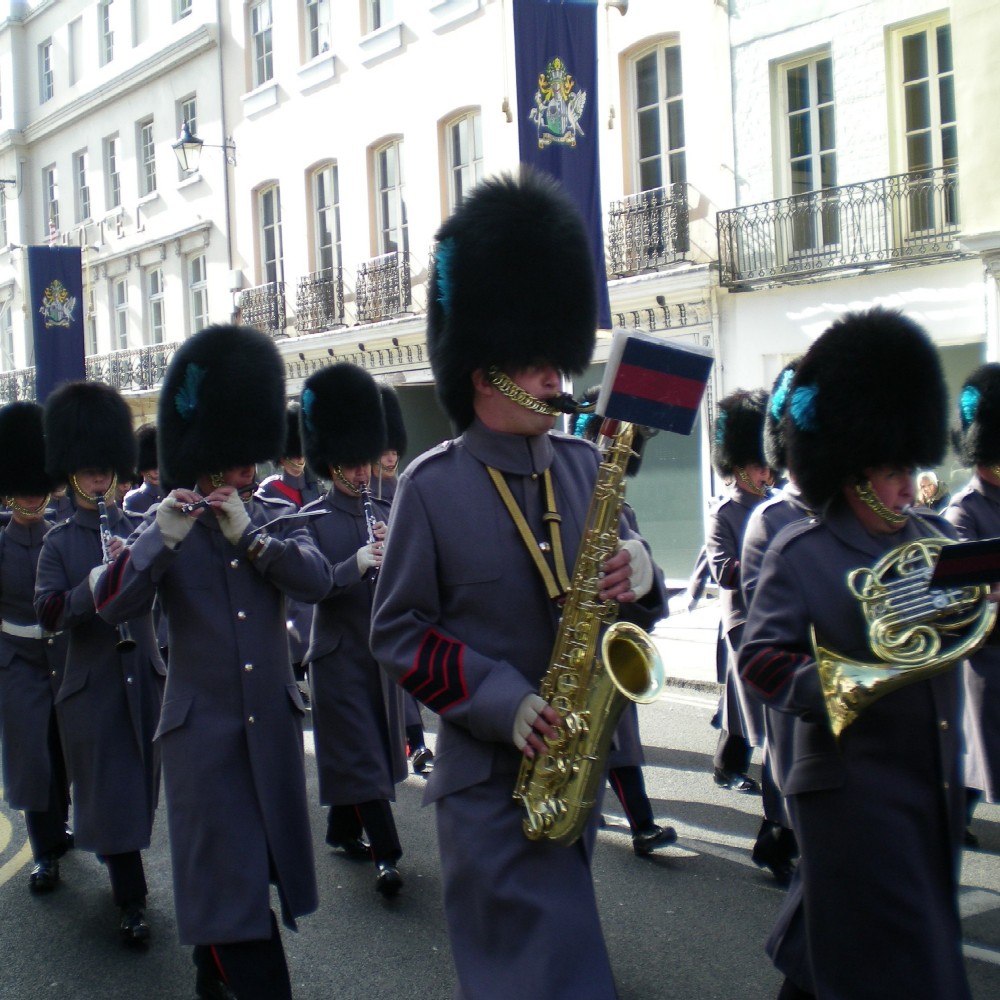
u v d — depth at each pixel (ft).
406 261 62.39
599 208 34.19
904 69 41.98
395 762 18.66
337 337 66.33
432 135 60.29
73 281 61.26
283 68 70.54
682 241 48.06
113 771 16.62
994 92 38.27
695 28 47.42
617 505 9.86
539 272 10.29
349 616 18.53
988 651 17.88
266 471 58.54
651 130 50.14
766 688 10.97
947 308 40.93
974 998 13.75
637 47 50.01
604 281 34.24
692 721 27.89
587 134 34.01
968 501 19.12
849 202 43.01
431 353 10.91
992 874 17.66
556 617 10.12
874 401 11.18
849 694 10.09
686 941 15.55
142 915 16.57
